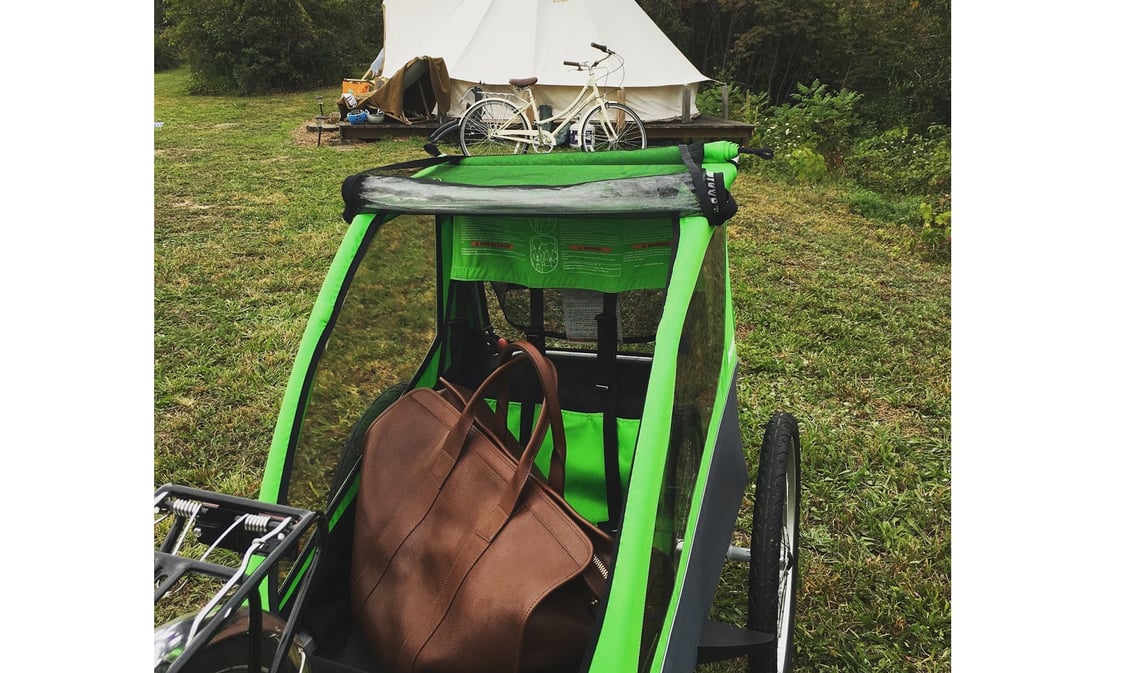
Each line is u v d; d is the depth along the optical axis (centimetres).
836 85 2233
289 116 1753
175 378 445
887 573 310
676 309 161
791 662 260
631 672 137
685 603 176
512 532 166
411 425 193
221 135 1411
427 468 184
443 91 1315
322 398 196
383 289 215
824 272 696
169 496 134
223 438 388
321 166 1077
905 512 349
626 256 218
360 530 186
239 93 2341
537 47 1270
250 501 131
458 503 176
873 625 285
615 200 174
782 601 255
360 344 210
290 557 180
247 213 815
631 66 1285
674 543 168
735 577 310
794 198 1051
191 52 2383
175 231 743
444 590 168
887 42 2098
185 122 1630
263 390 434
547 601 158
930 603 291
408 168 217
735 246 770
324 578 196
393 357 228
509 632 157
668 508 161
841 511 348
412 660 166
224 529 136
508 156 230
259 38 2331
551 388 171
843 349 523
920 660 269
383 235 208
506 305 264
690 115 1376
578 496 236
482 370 261
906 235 878
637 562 140
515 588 159
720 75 2147
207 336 502
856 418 434
